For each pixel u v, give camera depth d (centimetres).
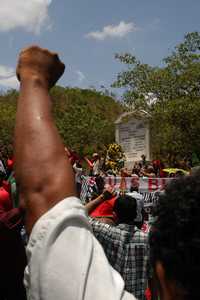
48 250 115
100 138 5475
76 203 122
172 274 97
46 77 140
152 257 104
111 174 2228
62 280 113
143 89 2992
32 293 117
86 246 117
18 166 127
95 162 2130
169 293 99
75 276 113
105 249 493
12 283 443
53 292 113
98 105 7050
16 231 432
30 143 128
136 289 477
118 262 484
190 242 94
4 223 424
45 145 127
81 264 114
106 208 528
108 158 2475
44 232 116
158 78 2977
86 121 5562
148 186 1416
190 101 2856
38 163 125
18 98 137
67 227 117
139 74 3023
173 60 2997
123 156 2497
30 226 124
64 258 114
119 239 484
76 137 5475
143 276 480
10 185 784
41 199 123
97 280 115
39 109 132
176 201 98
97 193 1027
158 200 104
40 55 141
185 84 2934
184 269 94
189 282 94
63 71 145
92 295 113
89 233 120
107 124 5541
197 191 98
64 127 5559
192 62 2972
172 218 97
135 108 2975
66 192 123
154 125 2948
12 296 443
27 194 124
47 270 114
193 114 2800
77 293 112
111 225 517
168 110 2839
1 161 1201
